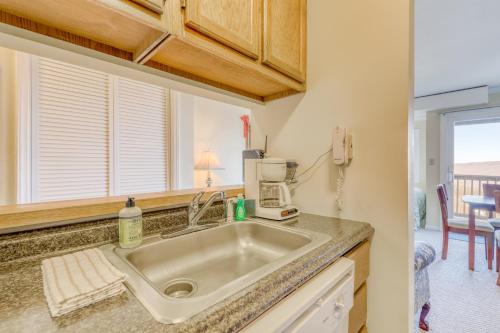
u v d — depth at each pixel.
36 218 0.71
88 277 0.54
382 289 1.07
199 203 1.13
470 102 3.53
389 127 1.05
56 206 0.76
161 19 0.66
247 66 0.94
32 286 0.54
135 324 0.41
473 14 1.86
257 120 1.55
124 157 2.62
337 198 1.20
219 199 1.23
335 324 0.70
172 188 2.94
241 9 0.89
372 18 1.08
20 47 0.75
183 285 0.85
